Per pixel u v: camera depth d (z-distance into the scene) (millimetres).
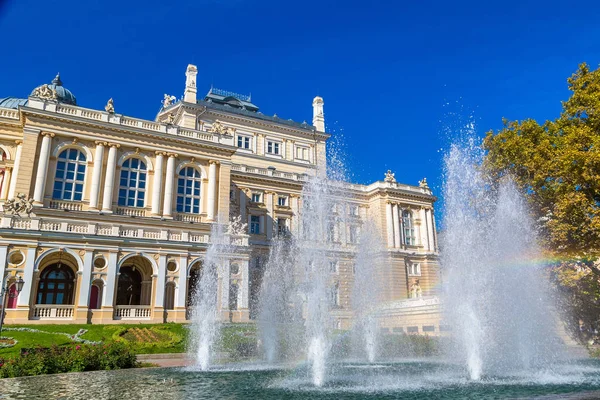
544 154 31047
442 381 16984
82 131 45688
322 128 76688
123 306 37375
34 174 42812
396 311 48031
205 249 41906
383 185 69125
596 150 26484
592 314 32906
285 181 63500
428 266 67875
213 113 66125
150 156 48812
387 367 22734
